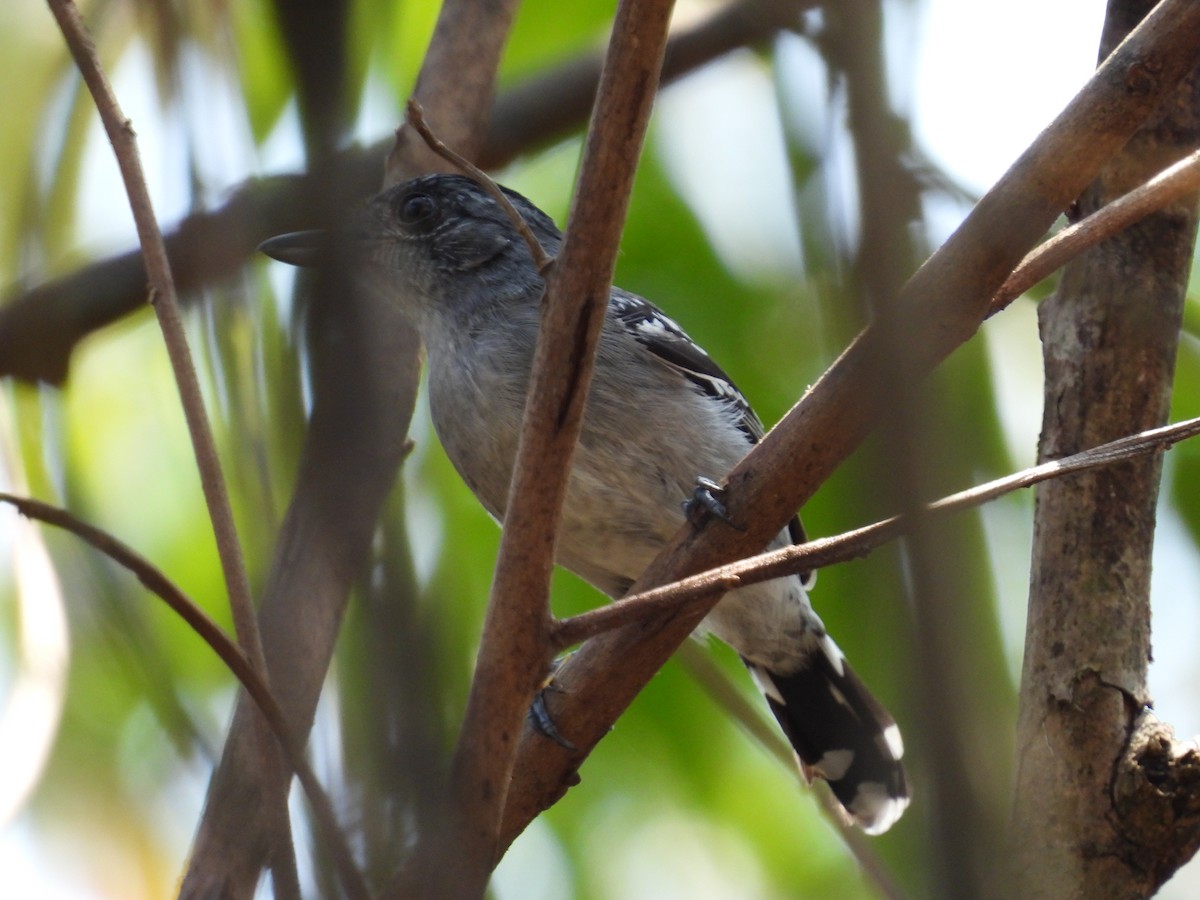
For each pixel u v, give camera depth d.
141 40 6.95
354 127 3.62
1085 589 5.71
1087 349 6.04
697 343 9.38
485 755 4.66
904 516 3.22
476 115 7.56
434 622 3.75
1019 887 5.29
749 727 7.31
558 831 9.48
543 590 4.60
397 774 3.62
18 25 8.48
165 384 9.78
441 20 7.65
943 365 4.62
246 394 4.61
